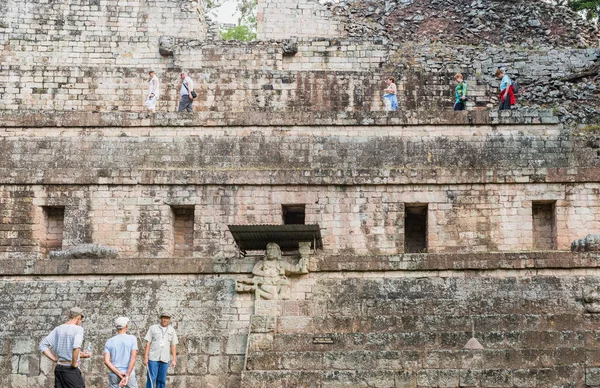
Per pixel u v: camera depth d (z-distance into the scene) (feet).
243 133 102.73
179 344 73.77
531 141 101.24
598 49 120.88
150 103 105.91
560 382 66.33
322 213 96.63
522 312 79.51
